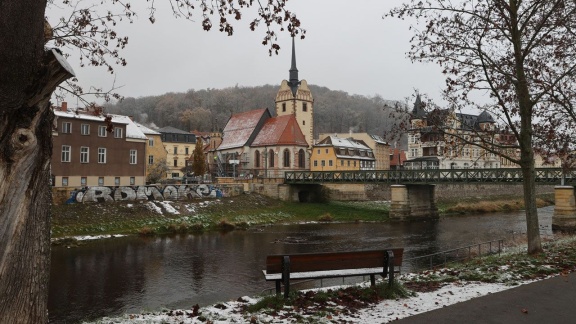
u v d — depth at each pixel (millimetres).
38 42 4504
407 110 17156
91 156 46812
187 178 63906
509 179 46312
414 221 50906
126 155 50125
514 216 54438
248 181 62062
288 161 72625
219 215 47062
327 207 58125
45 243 5367
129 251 29484
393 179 54125
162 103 182250
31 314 5180
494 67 16172
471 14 15836
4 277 4953
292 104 88562
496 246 29672
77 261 26016
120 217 39781
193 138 100000
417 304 9336
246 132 81000
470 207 61688
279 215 52094
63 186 42031
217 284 20922
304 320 8273
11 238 4977
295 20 7844
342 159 86438
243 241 34469
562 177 41594
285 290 9961
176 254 28547
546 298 9492
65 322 15250
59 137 44156
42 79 4742
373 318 8281
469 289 10789
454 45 16125
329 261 10562
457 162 79875
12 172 4887
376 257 10906
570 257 14914
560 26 15289
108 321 9602
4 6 4031
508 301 9281
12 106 4609
